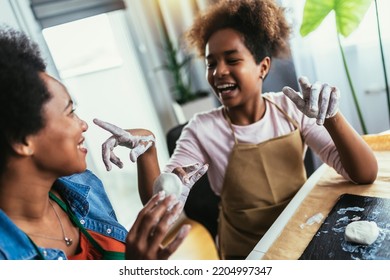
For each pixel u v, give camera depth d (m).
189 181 0.69
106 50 1.83
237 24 0.82
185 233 0.43
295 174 0.86
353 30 1.00
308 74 1.35
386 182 0.69
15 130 0.42
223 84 0.81
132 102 1.89
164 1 1.74
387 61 1.26
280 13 0.91
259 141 0.87
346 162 0.71
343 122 0.71
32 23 1.33
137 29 1.79
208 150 0.90
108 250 0.59
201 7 1.60
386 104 1.33
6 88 0.41
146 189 0.79
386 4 1.19
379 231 0.55
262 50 0.83
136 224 0.44
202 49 0.97
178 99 1.85
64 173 0.49
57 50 1.67
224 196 0.90
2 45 0.44
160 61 1.90
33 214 0.50
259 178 0.85
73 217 0.58
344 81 1.33
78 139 0.49
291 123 0.88
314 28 1.03
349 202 0.65
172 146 1.10
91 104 1.83
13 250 0.47
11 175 0.46
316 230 0.60
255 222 0.86
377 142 0.85
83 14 1.42
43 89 0.44
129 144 0.69
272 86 1.38
